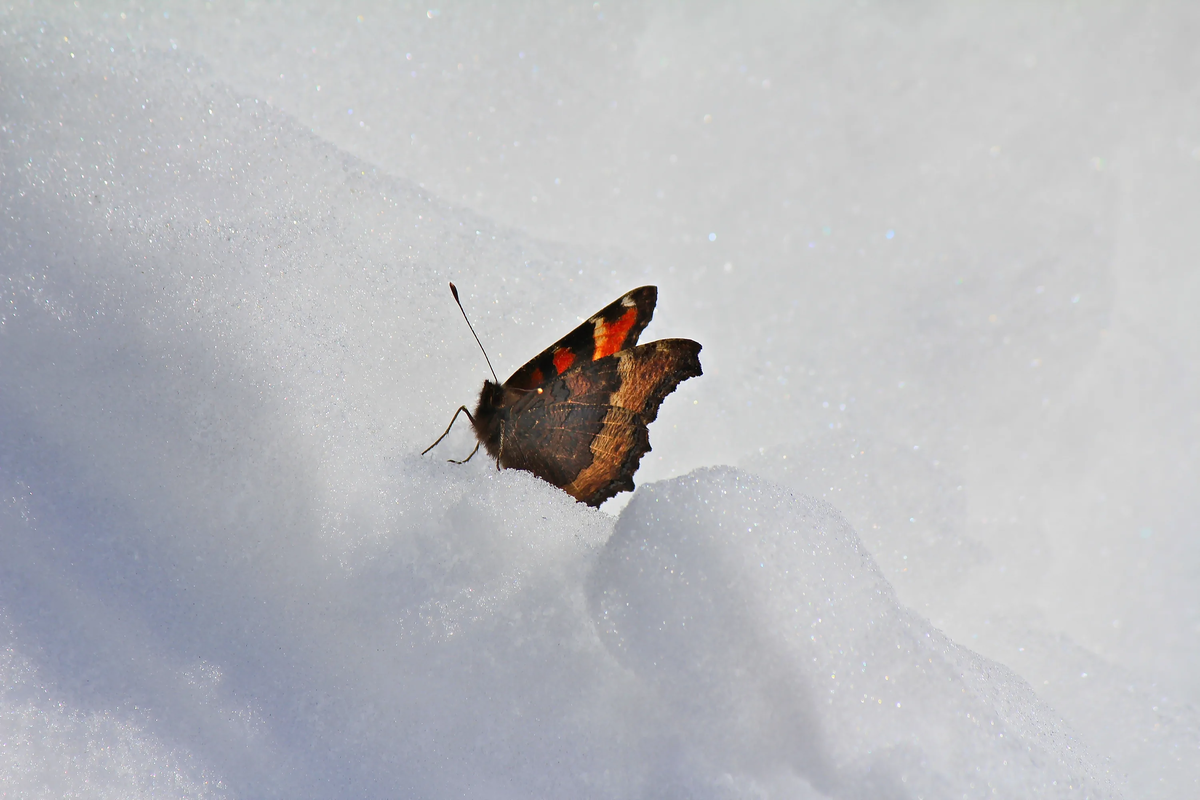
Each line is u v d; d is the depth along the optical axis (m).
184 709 0.69
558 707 0.69
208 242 0.70
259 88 0.74
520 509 0.70
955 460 0.77
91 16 0.73
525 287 0.72
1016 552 0.77
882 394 0.77
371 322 0.71
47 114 0.70
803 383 0.77
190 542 0.69
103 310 0.70
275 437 0.70
